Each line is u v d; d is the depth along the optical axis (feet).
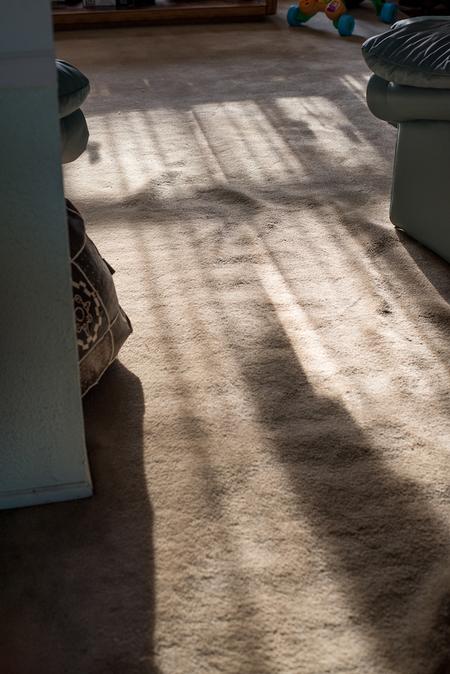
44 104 3.20
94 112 10.52
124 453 4.68
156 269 6.67
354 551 4.06
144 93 11.34
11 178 3.34
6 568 3.99
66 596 3.84
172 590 3.85
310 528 4.19
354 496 4.39
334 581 3.90
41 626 3.70
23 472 4.23
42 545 4.11
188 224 7.47
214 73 12.32
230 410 5.04
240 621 3.70
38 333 3.76
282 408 5.06
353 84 11.82
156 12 14.94
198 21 15.37
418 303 6.20
